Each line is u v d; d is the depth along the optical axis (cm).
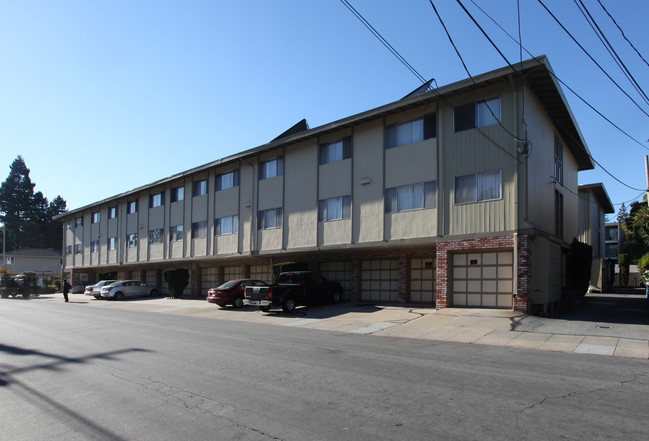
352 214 2133
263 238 2603
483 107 1736
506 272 1688
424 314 1681
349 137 2202
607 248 5600
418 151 1917
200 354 983
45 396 667
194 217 3169
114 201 4150
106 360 931
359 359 910
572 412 548
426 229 1858
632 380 710
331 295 2177
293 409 581
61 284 5075
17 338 1281
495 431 487
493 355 954
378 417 542
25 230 8931
